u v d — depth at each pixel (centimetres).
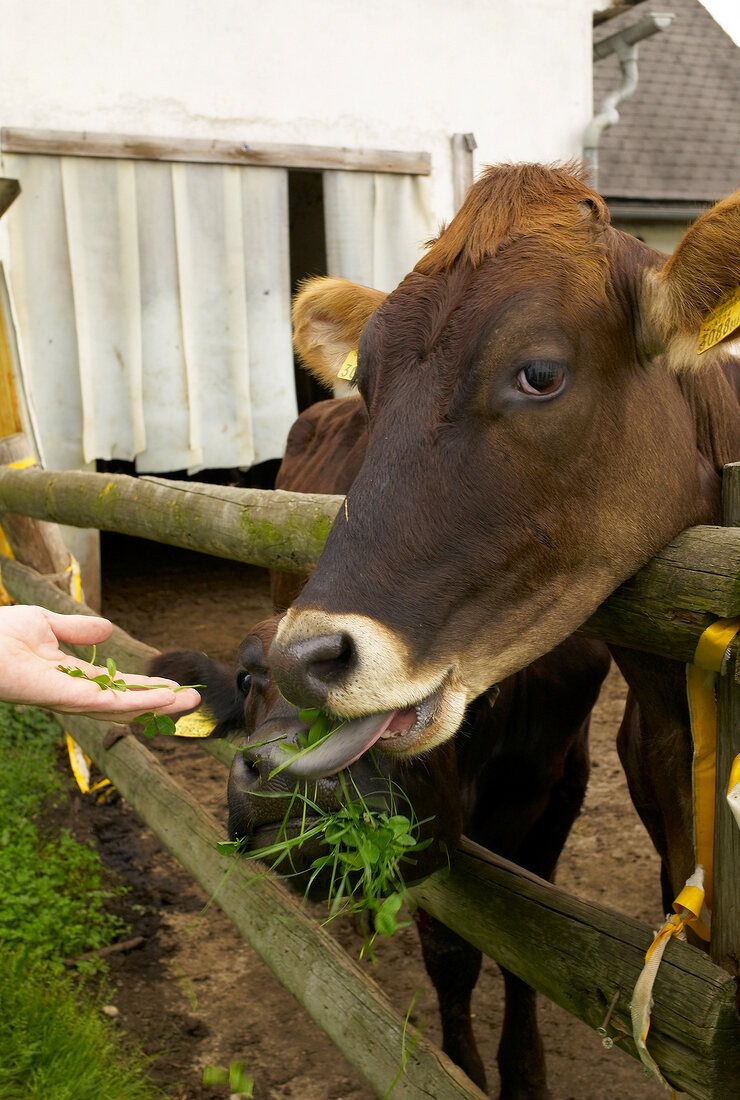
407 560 159
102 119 677
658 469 177
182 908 414
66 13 658
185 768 532
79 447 693
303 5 723
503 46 795
